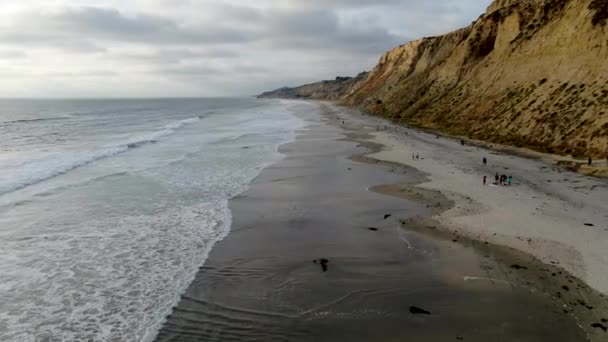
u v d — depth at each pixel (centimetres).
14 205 2005
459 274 1287
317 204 2075
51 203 2050
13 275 1292
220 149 3928
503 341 948
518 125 3900
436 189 2294
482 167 2853
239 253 1474
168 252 1480
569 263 1317
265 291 1202
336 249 1509
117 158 3375
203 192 2300
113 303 1134
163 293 1191
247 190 2352
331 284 1241
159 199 2152
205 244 1555
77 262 1389
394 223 1778
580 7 4009
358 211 1953
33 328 1017
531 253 1407
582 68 3638
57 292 1191
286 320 1052
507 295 1149
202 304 1131
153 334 995
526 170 2703
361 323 1033
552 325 1002
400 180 2561
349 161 3269
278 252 1484
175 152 3722
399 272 1316
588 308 1065
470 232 1625
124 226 1738
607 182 2316
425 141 4347
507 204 1953
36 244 1537
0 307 1110
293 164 3144
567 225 1650
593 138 2961
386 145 4134
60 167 2920
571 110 3397
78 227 1720
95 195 2209
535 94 4016
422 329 1004
